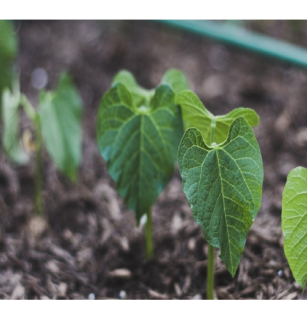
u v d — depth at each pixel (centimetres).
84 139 63
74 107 47
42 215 52
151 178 38
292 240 34
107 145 37
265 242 44
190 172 33
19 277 45
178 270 44
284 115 63
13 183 56
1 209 53
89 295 44
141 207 38
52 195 54
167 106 37
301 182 33
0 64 54
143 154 38
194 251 46
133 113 37
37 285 44
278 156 57
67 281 45
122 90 37
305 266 34
